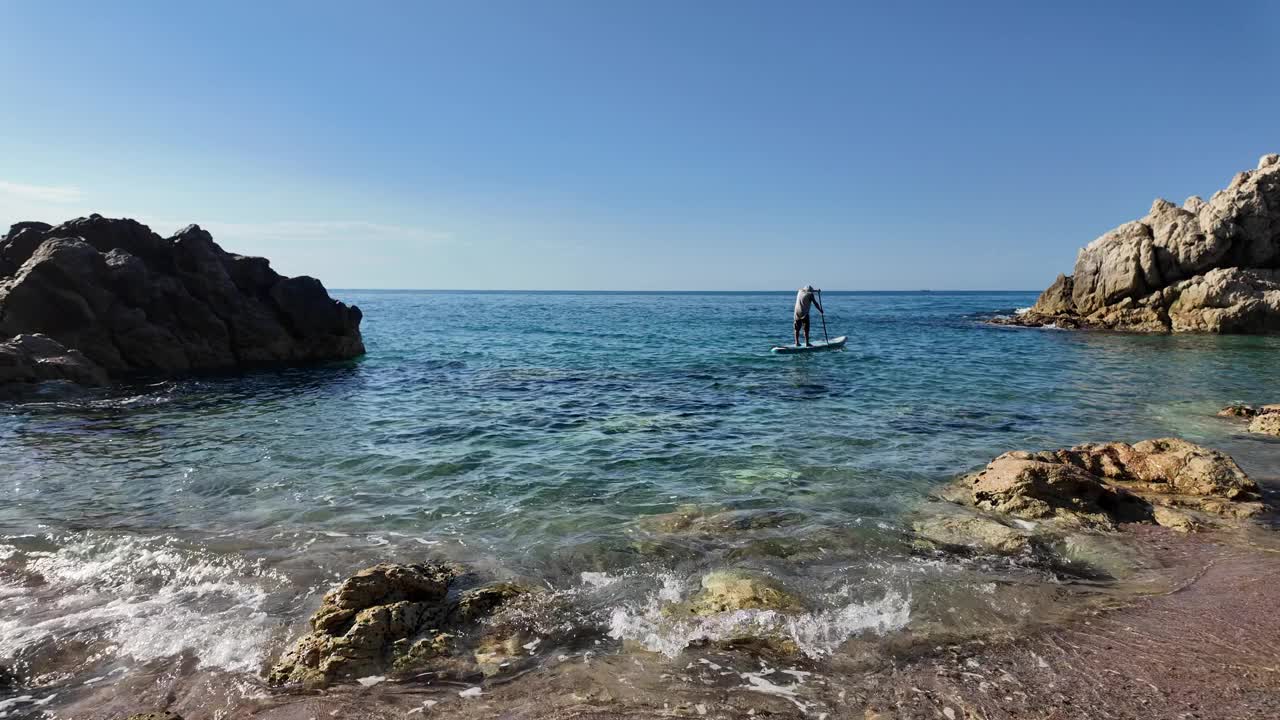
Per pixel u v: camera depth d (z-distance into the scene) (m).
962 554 6.78
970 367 22.94
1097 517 7.70
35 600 5.84
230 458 10.64
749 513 8.01
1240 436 12.07
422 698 4.46
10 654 4.95
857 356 26.77
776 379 19.81
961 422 13.34
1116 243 45.72
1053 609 5.56
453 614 5.48
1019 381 19.39
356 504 8.44
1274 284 39.72
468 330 44.69
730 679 4.59
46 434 12.37
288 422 13.45
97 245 22.75
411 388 18.19
